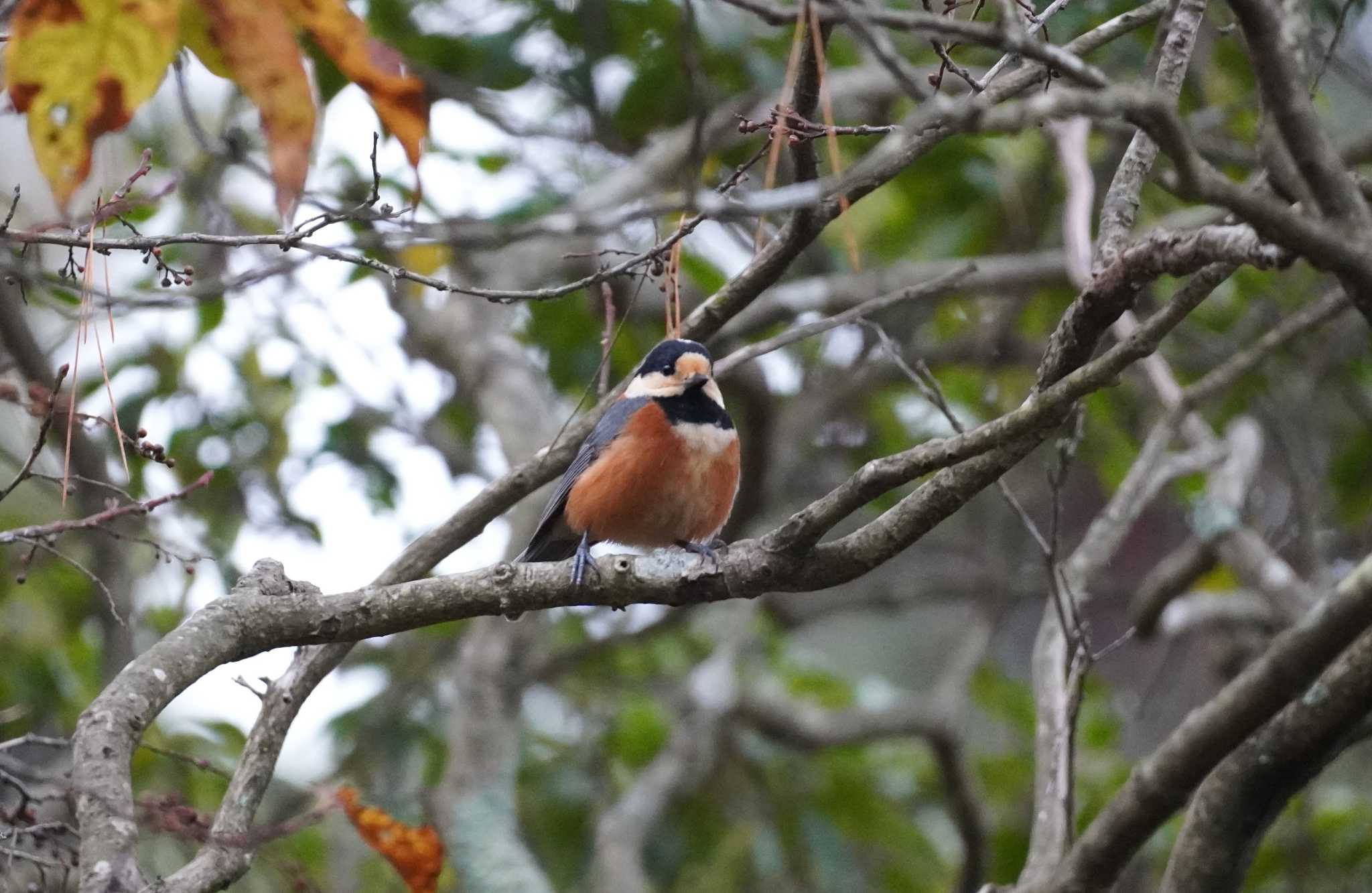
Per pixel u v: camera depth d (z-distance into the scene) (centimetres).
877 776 1448
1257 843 762
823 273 1570
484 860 1085
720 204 523
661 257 756
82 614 1295
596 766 1407
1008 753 1570
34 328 1361
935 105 441
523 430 1287
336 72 1130
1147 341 578
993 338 1539
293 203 479
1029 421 586
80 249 715
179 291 799
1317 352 1495
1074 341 636
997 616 1572
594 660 1495
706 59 1312
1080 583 1039
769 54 1334
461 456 1444
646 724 1427
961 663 1503
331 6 454
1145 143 710
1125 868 780
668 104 1334
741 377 1377
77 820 610
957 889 1341
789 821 1402
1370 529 1399
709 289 1338
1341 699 713
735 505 1483
